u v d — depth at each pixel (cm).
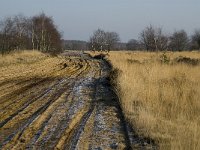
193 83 1795
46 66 3925
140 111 1255
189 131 984
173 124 1105
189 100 1367
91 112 1407
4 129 1160
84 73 3119
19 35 7256
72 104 1578
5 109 1471
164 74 2141
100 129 1154
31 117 1320
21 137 1066
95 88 2083
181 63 2922
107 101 1641
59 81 2464
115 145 991
